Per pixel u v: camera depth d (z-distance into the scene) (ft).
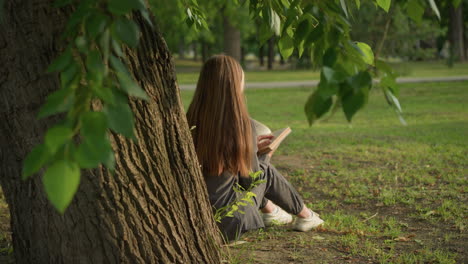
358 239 12.57
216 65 10.57
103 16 4.08
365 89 4.15
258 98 64.49
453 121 38.32
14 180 7.95
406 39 76.02
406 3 5.78
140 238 7.87
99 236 7.64
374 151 25.90
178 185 8.38
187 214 8.59
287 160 24.13
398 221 14.21
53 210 7.73
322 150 26.58
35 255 8.16
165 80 8.00
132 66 7.43
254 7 9.29
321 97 4.25
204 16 13.71
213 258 9.23
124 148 7.55
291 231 13.23
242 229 10.85
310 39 5.09
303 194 17.74
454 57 135.33
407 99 57.82
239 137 10.43
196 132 10.56
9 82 7.21
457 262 10.96
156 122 7.90
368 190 17.88
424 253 11.43
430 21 78.79
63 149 3.32
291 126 37.76
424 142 28.32
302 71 145.59
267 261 11.00
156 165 7.96
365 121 40.06
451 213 14.64
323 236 12.82
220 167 10.48
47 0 6.86
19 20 6.95
